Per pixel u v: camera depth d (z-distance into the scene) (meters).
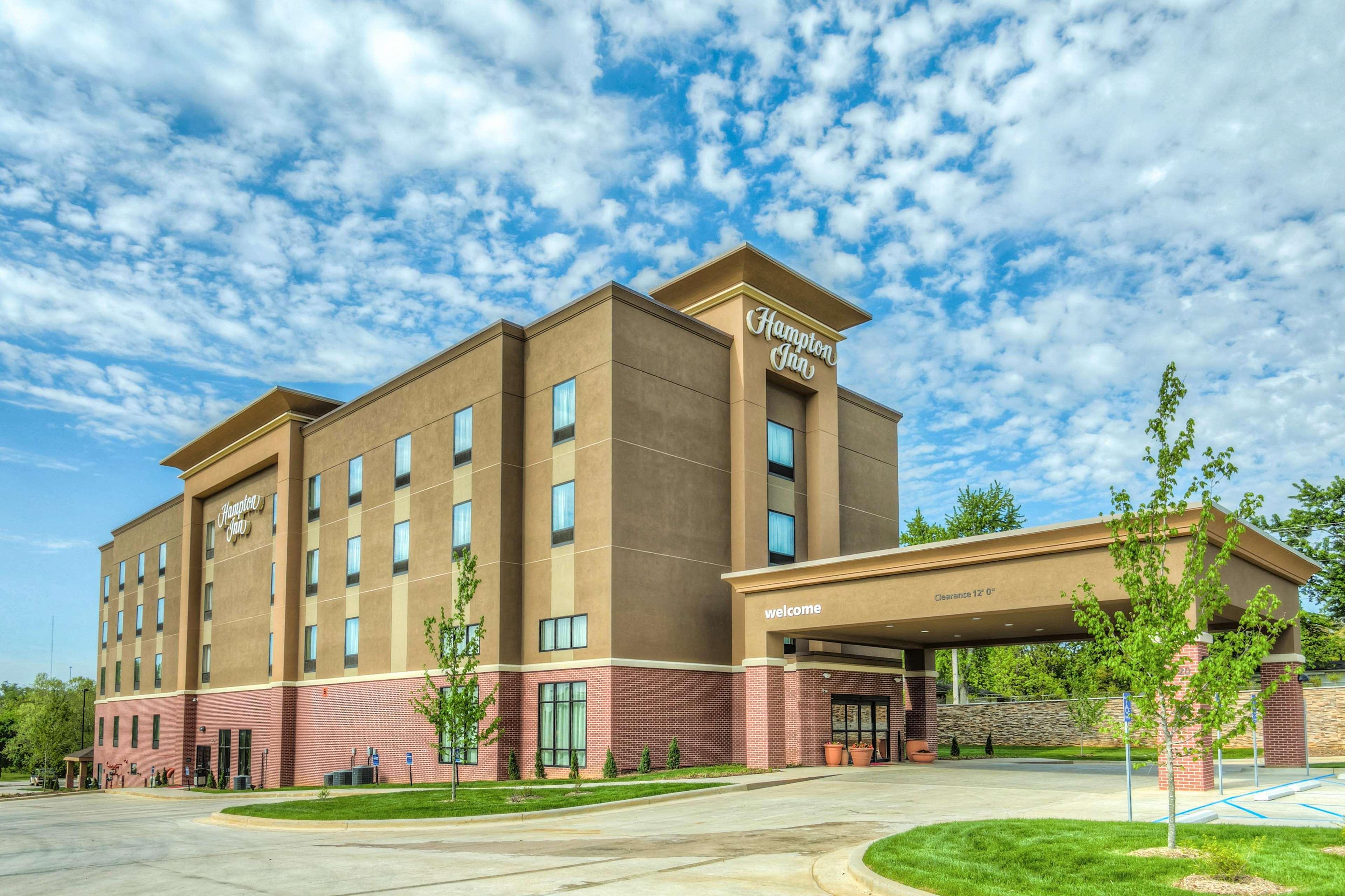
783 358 40.28
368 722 42.44
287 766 47.31
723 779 28.42
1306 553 52.72
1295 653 30.67
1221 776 22.53
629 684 33.22
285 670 48.09
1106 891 11.28
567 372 36.47
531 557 36.72
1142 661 13.55
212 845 20.59
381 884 14.11
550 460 36.66
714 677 36.22
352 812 24.19
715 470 37.84
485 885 13.64
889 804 22.39
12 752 105.88
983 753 45.62
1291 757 30.38
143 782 65.12
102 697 75.75
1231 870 11.55
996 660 58.47
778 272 39.59
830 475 41.78
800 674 34.19
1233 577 25.80
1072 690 54.78
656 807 23.75
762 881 13.62
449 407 40.47
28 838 24.45
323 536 47.81
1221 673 13.30
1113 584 24.78
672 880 13.84
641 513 34.72
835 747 33.78
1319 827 15.57
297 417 50.69
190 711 59.00
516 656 36.25
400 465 42.97
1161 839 14.53
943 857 13.78
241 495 56.50
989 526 66.19
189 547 60.81
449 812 23.14
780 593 32.81
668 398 36.47
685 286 40.53
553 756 34.50
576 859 16.09
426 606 39.94
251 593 53.97
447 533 39.44
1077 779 26.97
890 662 38.28
